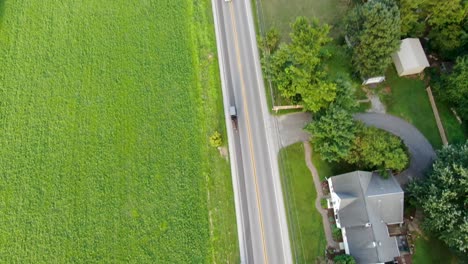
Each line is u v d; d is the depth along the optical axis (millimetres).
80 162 53750
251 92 57000
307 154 53031
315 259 47625
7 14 63875
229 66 58875
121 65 59594
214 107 56219
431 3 52719
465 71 49562
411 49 56062
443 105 55406
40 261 48688
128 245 49125
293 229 49188
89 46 61156
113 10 63719
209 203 50906
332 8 61969
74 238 49656
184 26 62031
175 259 48250
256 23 61844
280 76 52250
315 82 49469
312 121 51562
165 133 54938
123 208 51000
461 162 43719
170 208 50781
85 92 58000
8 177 53031
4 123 56312
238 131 54656
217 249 48625
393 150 47062
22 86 58688
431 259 47375
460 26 53312
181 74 58500
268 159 53000
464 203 42375
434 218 43875
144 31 61906
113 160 53688
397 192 45750
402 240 48250
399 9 53094
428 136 54156
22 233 50062
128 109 56625
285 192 51125
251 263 47750
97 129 55625
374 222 45094
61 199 51656
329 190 50656
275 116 55469
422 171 51781
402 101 56125
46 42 61688
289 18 61719
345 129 46969
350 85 49344
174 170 52719
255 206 50531
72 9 64062
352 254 45219
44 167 53531
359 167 49000
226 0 63281
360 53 52781
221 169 52594
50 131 55719
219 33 61344
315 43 50188
